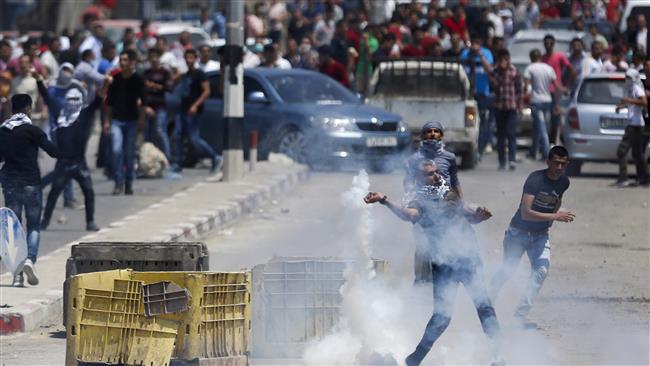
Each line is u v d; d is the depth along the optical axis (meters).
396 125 61.66
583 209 48.72
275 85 63.12
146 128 61.84
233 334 24.02
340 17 95.38
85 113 42.81
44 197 54.06
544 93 66.00
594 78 60.78
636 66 63.00
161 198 52.69
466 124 63.53
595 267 36.72
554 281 34.56
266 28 100.19
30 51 68.44
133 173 54.12
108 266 27.55
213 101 65.06
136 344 23.38
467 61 68.75
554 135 67.00
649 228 44.12
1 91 63.53
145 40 85.94
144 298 23.28
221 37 99.44
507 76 61.94
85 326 23.58
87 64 56.97
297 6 101.31
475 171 62.12
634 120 55.50
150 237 38.72
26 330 28.83
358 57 78.38
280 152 61.81
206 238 41.97
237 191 50.22
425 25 82.00
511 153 62.59
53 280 33.09
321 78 64.94
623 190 54.66
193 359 23.42
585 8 95.56
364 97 65.81
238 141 54.06
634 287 33.66
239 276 24.03
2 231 31.62
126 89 53.41
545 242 29.19
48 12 131.00
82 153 43.00
